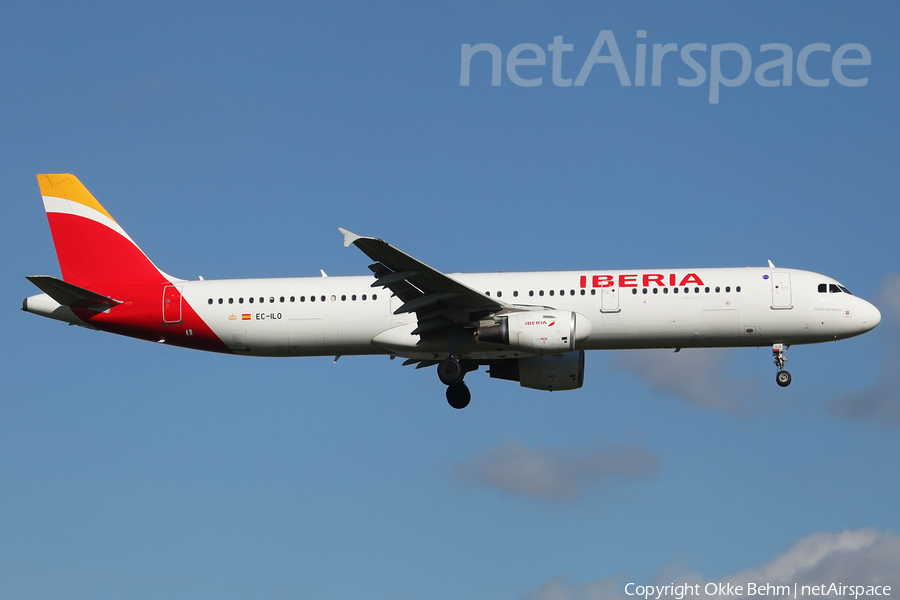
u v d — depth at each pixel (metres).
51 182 143.88
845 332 128.25
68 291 133.88
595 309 129.62
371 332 133.75
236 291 136.62
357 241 115.88
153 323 137.25
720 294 128.75
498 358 136.00
